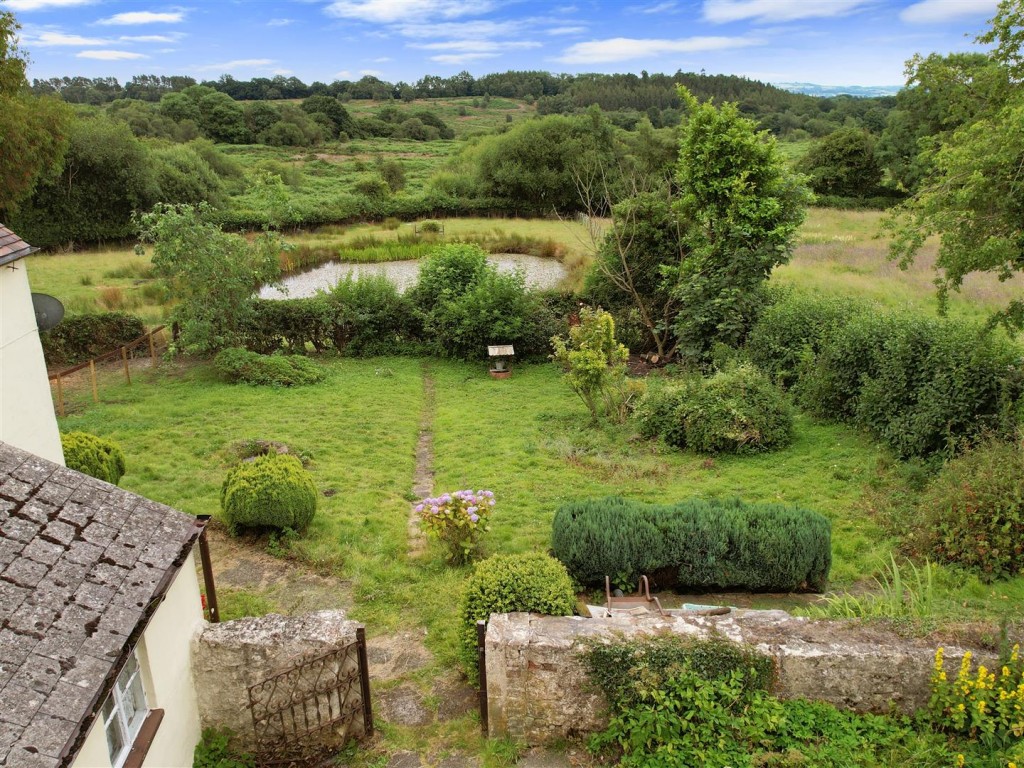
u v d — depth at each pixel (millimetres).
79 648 4500
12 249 6902
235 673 5973
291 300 20188
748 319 17719
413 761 5949
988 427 10750
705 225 18500
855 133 47000
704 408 13258
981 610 7000
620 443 13773
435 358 20438
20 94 21984
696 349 18016
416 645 7559
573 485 11703
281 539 9609
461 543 9039
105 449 10219
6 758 3748
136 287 26000
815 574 8430
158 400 15633
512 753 5891
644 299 20312
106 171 38281
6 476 5484
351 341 20438
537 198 52281
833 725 5520
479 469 12422
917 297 20250
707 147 17547
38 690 4145
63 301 22750
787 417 13273
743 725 5488
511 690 5941
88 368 18016
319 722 6078
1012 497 8719
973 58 12617
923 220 11508
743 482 11750
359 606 8250
